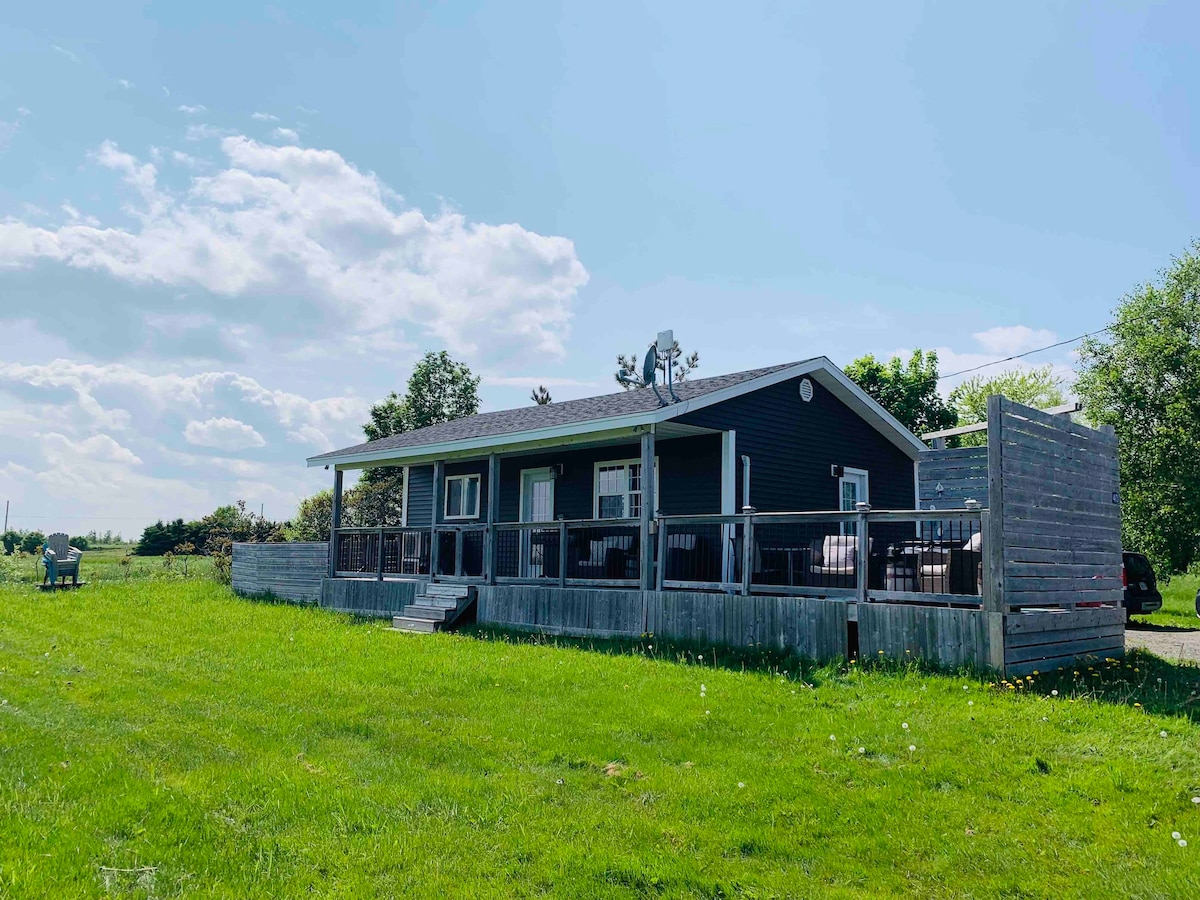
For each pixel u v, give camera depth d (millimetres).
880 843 5031
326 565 19500
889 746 6703
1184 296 24422
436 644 12406
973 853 4898
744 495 14508
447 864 4598
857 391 16625
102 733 7207
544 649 11680
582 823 5219
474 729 7398
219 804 5449
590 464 17344
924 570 11039
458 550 15695
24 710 8086
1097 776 5980
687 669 9711
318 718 7754
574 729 7289
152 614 16750
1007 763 6277
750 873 4613
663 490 15680
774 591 10828
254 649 12039
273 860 4590
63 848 4551
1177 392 23594
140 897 4090
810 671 9211
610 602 12617
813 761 6449
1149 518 23562
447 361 42031
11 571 27062
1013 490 9070
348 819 5195
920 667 8984
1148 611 16406
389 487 33875
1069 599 9836
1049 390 42000
